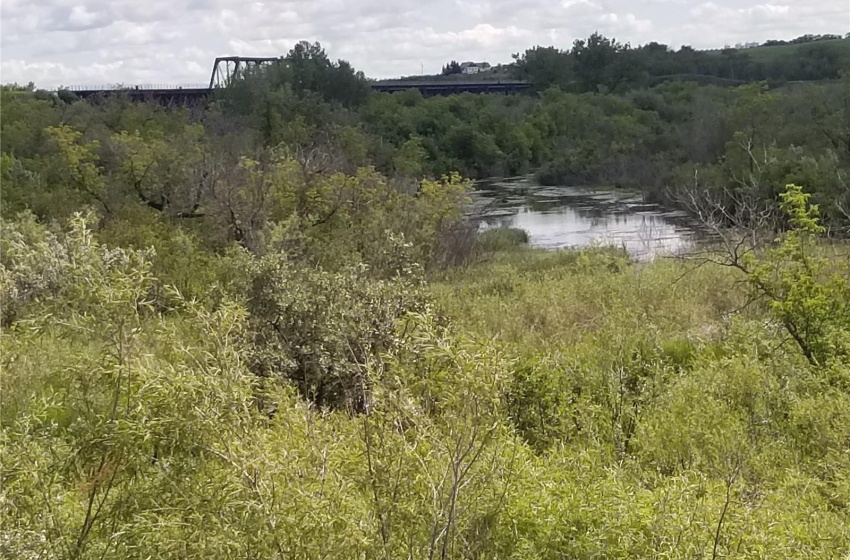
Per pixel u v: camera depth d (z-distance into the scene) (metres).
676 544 3.24
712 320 8.65
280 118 34.38
